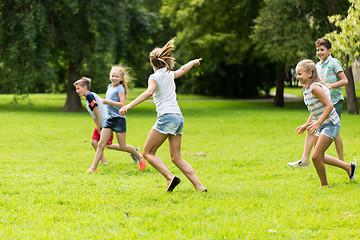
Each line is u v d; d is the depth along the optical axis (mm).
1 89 30234
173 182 6645
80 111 32531
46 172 8938
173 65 6691
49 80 29406
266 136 15852
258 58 38469
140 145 14023
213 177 8336
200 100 46594
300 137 15211
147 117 27422
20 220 5211
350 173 7430
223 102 43344
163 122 6551
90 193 6707
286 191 6809
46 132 17828
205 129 19031
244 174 8602
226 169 9156
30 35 27406
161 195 6484
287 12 28344
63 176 8305
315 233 4723
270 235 4664
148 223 5043
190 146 13523
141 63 32750
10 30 28922
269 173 8555
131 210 5641
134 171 9102
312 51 28188
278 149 11984
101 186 7305
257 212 5512
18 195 6488
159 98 6605
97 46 29109
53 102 40969
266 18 28516
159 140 6652
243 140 14750
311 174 8203
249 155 11109
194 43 35438
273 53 28828
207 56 37562
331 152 10805
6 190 6785
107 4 30297
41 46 29250
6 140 14977
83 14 30234
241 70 50938
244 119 24484
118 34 31281
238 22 35750
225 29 36312
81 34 31094
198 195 6445
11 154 11781
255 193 6637
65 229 4852
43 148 13242
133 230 4812
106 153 12367
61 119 24625
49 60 31453
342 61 13555
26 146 13602
